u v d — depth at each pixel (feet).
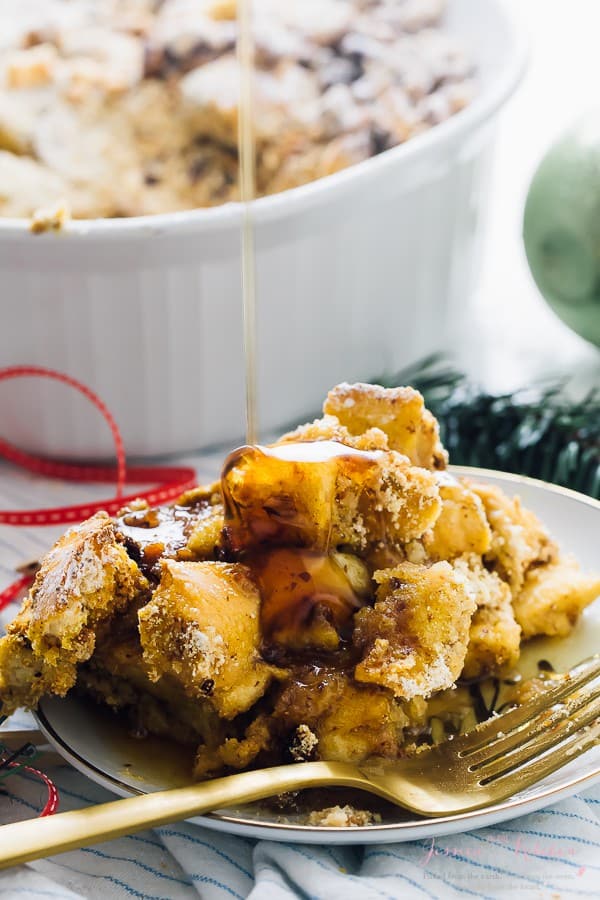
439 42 3.37
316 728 2.16
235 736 2.18
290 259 2.93
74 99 3.13
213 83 3.13
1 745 2.22
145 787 2.12
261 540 2.23
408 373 3.12
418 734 2.21
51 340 2.91
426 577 2.22
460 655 2.21
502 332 3.38
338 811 2.08
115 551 2.18
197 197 3.10
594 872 2.07
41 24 3.31
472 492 2.42
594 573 2.43
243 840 2.14
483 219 3.33
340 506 2.25
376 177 2.93
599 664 2.31
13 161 3.06
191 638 2.11
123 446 3.03
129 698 2.23
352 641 2.21
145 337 2.91
